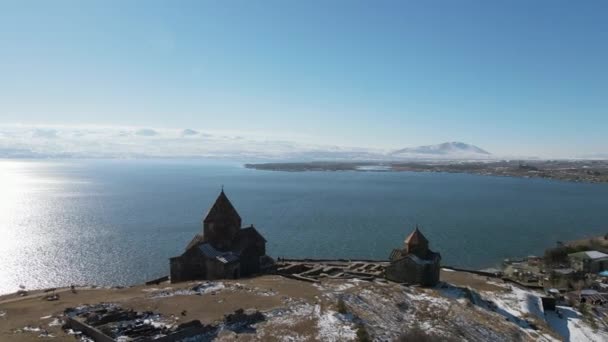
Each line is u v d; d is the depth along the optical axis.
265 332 45.50
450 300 64.12
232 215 73.25
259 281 65.31
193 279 69.50
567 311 69.62
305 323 48.69
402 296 62.84
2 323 44.72
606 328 64.06
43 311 49.00
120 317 46.03
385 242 125.44
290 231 139.50
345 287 64.25
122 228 139.25
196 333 43.47
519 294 72.81
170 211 179.75
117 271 93.44
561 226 155.38
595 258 97.88
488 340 53.00
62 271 92.75
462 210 192.38
